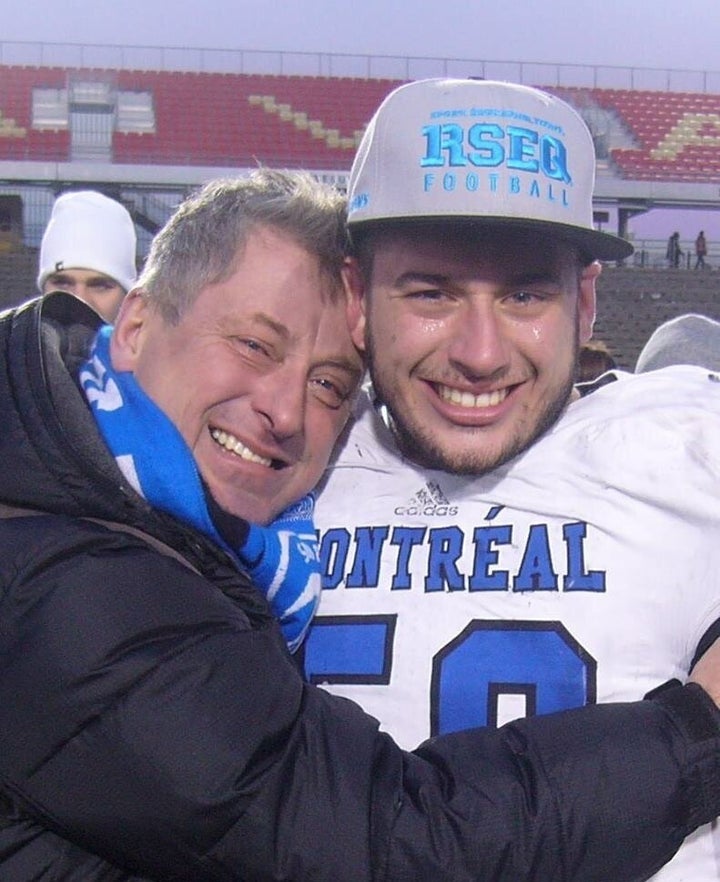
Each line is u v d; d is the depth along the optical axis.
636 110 19.17
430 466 1.45
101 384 1.31
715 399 1.42
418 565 1.40
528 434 1.38
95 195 3.78
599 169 18.06
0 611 1.13
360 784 1.12
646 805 1.14
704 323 2.36
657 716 1.19
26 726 1.11
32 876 1.14
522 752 1.16
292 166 17.50
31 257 13.98
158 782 1.09
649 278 14.33
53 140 17.48
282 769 1.12
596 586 1.33
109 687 1.10
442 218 1.27
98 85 18.27
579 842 1.12
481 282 1.31
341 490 1.50
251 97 18.53
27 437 1.19
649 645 1.31
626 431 1.37
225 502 1.35
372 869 1.10
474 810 1.12
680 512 1.33
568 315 1.36
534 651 1.33
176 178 16.22
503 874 1.11
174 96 18.33
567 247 1.34
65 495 1.18
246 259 1.31
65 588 1.12
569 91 19.42
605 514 1.35
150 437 1.24
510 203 1.27
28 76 18.25
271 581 1.35
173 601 1.15
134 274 3.85
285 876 1.10
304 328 1.33
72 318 1.44
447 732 1.34
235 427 1.33
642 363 2.43
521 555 1.37
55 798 1.11
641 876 1.17
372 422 1.52
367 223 1.32
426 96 1.32
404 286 1.33
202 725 1.10
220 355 1.31
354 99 18.73
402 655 1.37
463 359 1.32
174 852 1.12
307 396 1.37
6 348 1.23
